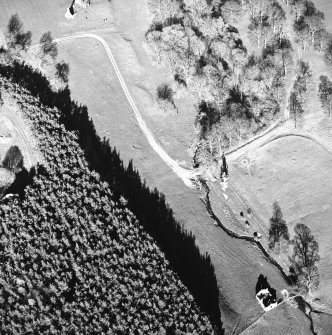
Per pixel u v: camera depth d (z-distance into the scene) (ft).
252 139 521.24
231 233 491.31
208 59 538.06
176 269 454.40
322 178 506.07
